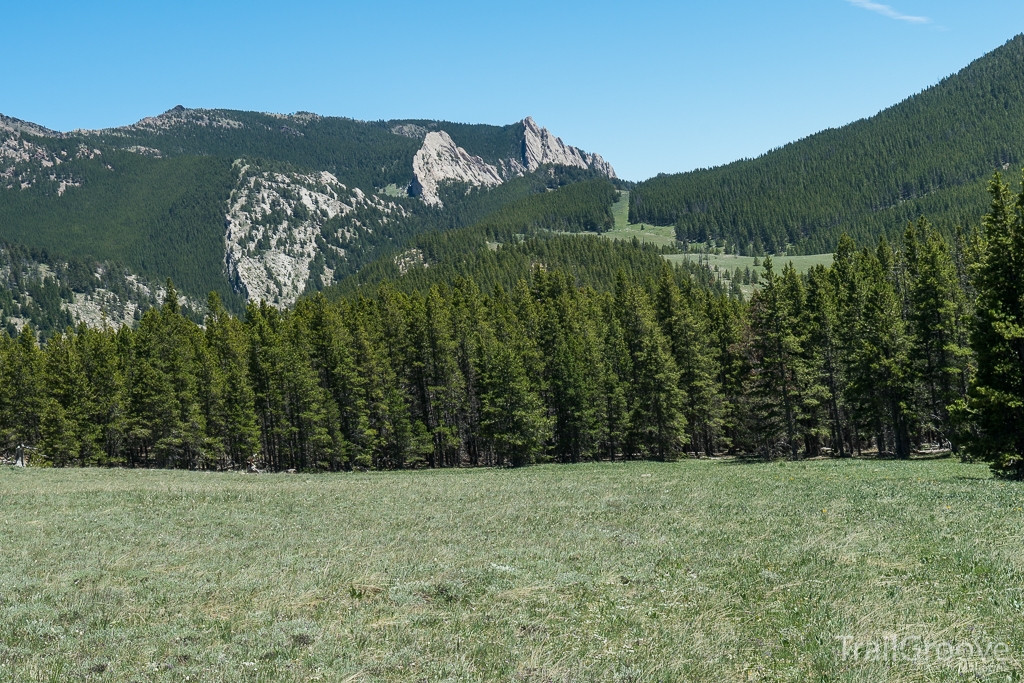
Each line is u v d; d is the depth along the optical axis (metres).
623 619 12.99
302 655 11.22
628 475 49.81
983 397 33.22
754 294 67.38
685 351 76.31
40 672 10.51
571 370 76.62
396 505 32.72
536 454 76.69
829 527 21.27
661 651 11.32
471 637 12.05
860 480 35.91
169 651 11.47
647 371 72.69
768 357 64.38
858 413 59.19
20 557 20.02
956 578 14.45
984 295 34.06
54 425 75.00
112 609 14.05
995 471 33.94
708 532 21.94
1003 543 17.05
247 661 10.97
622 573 16.67
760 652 11.25
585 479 47.00
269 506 32.78
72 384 77.88
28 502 33.25
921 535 18.80
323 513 30.19
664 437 72.62
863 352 57.75
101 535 24.33
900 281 75.81
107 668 10.69
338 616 13.45
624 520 25.66
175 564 18.92
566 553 19.28
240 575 17.06
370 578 16.50
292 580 16.45
